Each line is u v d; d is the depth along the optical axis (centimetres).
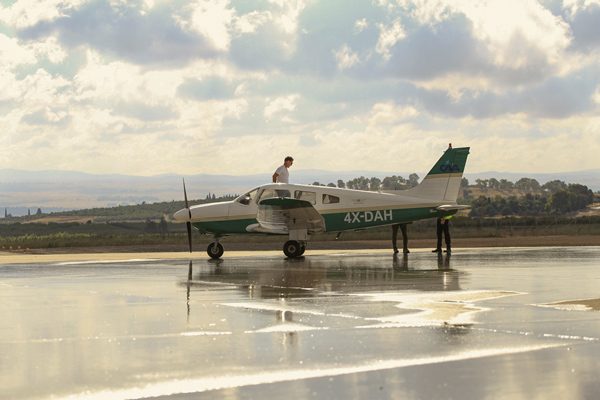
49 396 713
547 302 1316
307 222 2808
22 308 1265
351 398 698
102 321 1116
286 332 1018
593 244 4203
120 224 11669
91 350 904
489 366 810
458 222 7644
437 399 691
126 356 871
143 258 2827
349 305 1290
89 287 1616
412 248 3762
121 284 1681
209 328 1051
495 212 17700
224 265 2333
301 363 834
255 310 1230
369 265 2284
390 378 766
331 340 960
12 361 848
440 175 2955
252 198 2870
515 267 2153
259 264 2380
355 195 2916
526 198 18862
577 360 834
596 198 18212
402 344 931
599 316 1148
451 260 2528
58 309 1251
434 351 888
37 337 988
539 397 691
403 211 2925
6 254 3466
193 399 700
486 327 1049
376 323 1090
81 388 738
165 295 1451
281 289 1555
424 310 1222
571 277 1805
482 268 2120
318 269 2122
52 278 1852
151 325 1078
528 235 6097
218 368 812
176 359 855
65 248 4547
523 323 1082
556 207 17812
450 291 1501
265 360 848
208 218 2833
